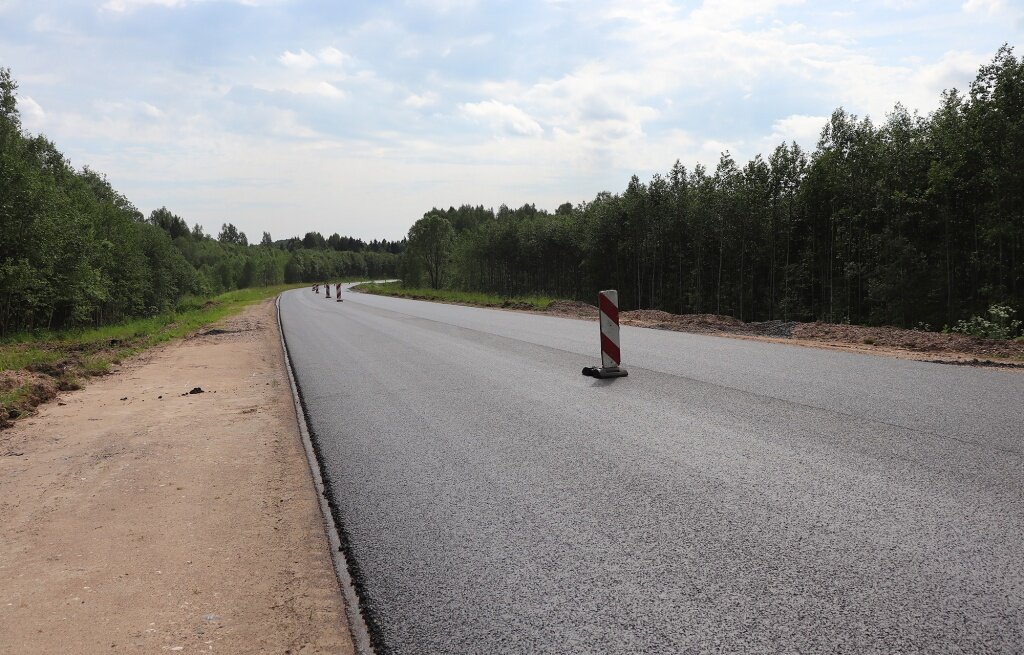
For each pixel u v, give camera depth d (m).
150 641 2.71
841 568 2.91
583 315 23.66
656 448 5.07
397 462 5.12
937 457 4.48
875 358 9.61
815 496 3.85
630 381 8.23
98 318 49.97
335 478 4.81
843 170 43.59
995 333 12.70
